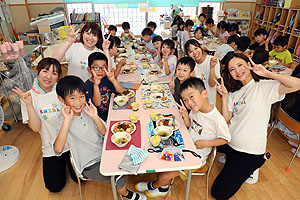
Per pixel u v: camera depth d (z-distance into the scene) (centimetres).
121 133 172
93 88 222
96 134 182
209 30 677
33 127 179
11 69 312
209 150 195
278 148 279
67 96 156
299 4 568
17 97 318
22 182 229
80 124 172
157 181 197
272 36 662
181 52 578
